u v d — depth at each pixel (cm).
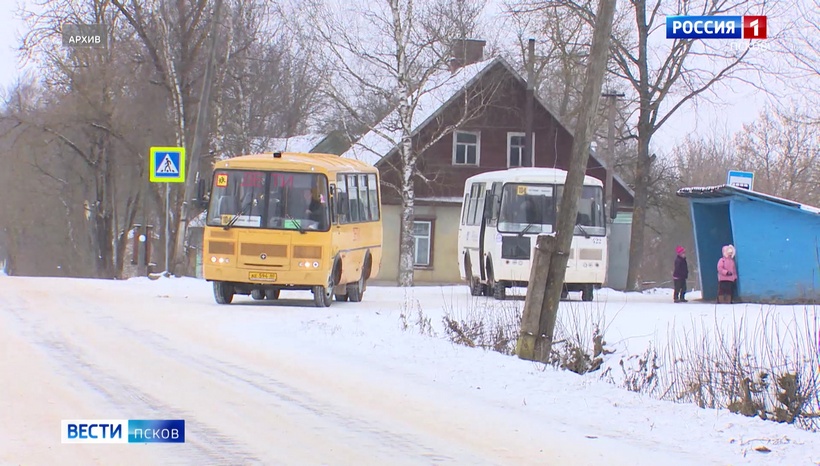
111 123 6444
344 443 1166
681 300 4081
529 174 3738
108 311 2550
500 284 3709
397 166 6519
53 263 8762
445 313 2348
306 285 2988
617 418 1383
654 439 1262
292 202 2984
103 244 7194
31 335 1989
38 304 2653
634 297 4434
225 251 2958
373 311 2855
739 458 1168
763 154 8738
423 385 1590
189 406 1337
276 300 3397
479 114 5903
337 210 3075
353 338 2083
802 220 3678
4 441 1106
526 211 3706
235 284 3056
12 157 7331
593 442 1232
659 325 2759
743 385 1566
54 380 1483
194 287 3688
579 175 1881
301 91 6544
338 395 1474
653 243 9288
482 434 1253
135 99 6512
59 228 8562
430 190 6569
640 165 5606
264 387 1509
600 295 4466
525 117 6538
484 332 2170
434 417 1348
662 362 2030
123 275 7550
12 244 8694
